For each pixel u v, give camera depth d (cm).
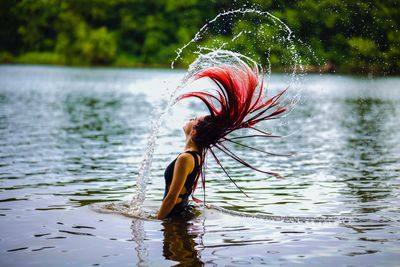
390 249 562
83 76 5597
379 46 2641
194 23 6309
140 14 7350
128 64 7381
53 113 2241
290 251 556
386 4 2584
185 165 664
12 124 1802
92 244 574
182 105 2855
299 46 2827
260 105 704
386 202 771
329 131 1753
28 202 756
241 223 660
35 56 7812
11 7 7700
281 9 2914
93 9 7544
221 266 511
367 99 3181
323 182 925
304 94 3538
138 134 1631
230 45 3097
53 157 1168
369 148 1358
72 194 809
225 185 905
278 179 955
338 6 2683
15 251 552
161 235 607
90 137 1534
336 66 2878
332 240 594
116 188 859
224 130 685
